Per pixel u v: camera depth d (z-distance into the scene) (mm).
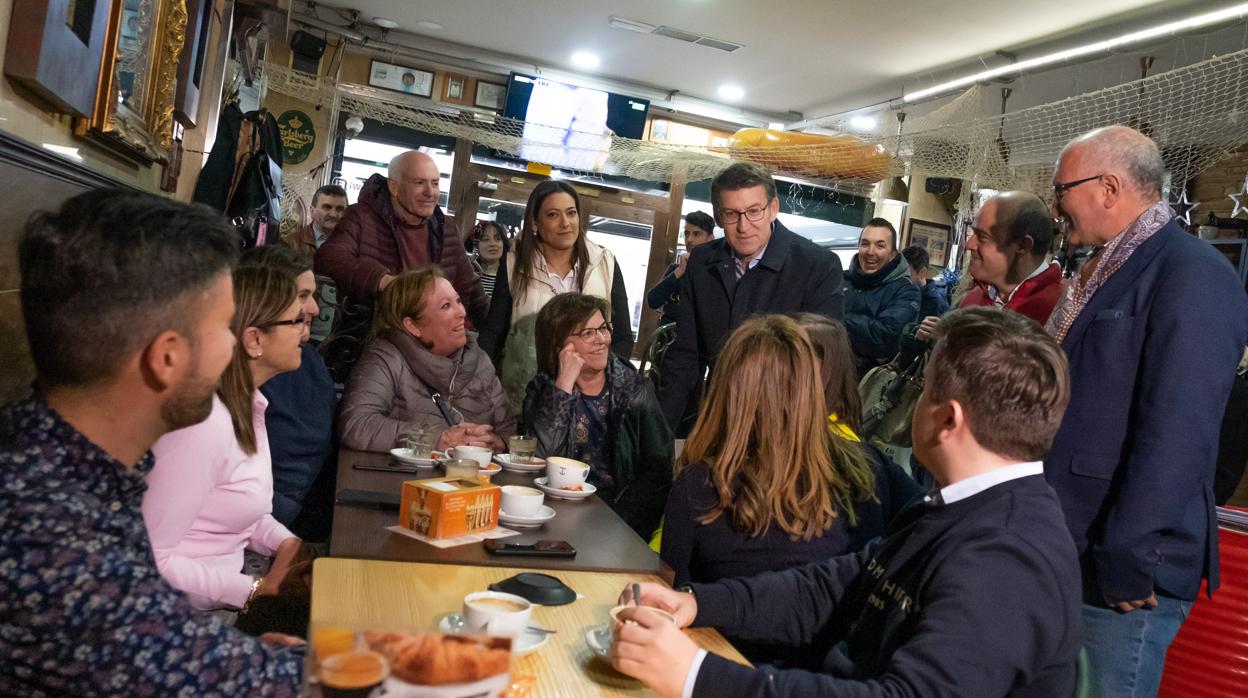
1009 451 1223
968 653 1079
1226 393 1760
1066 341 1955
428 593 1354
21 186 1446
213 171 3180
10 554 800
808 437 1679
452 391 2844
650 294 5363
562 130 6098
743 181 2848
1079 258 2574
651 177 6391
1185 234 1884
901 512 1465
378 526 1697
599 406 2709
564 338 2680
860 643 1324
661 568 1624
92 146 2002
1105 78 6527
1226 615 2408
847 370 2033
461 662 711
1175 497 1696
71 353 866
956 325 1279
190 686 857
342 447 2551
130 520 925
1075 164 1991
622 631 1132
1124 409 1839
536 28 7254
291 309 1824
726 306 3029
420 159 3418
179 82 2826
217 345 931
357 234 3451
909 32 6344
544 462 2451
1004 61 6590
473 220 7367
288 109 7473
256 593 1691
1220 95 4660
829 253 3027
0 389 1484
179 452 1450
